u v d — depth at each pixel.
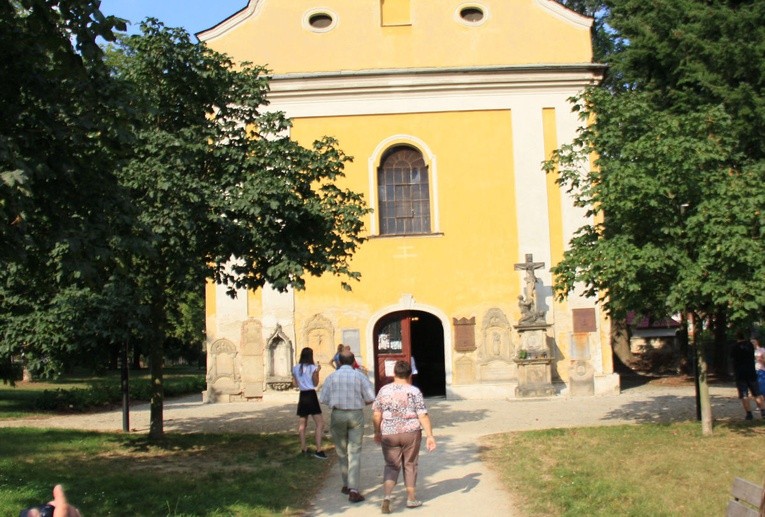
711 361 27.06
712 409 16.70
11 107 7.18
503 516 8.29
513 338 21.31
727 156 12.86
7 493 8.96
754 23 20.41
